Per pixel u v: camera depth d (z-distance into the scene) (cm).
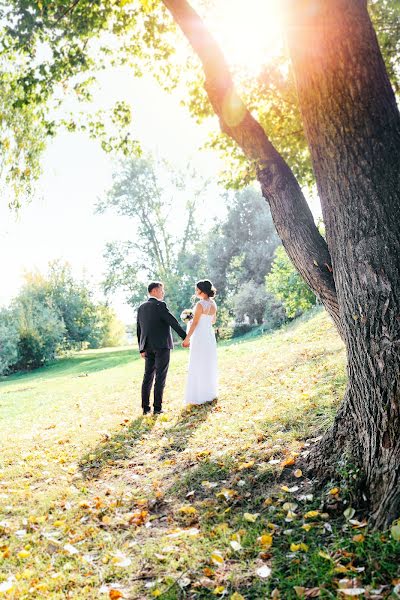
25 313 4328
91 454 655
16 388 2353
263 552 337
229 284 4584
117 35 815
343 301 376
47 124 822
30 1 637
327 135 365
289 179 457
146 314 837
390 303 345
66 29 723
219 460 539
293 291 1859
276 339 1797
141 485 523
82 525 435
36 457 686
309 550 329
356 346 366
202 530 392
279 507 401
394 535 299
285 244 452
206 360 836
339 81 354
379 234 349
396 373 339
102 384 1628
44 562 372
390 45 799
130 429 758
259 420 642
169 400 959
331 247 386
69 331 5459
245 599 293
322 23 355
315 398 660
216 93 474
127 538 404
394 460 339
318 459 428
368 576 285
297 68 378
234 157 948
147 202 4731
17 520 459
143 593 316
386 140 353
